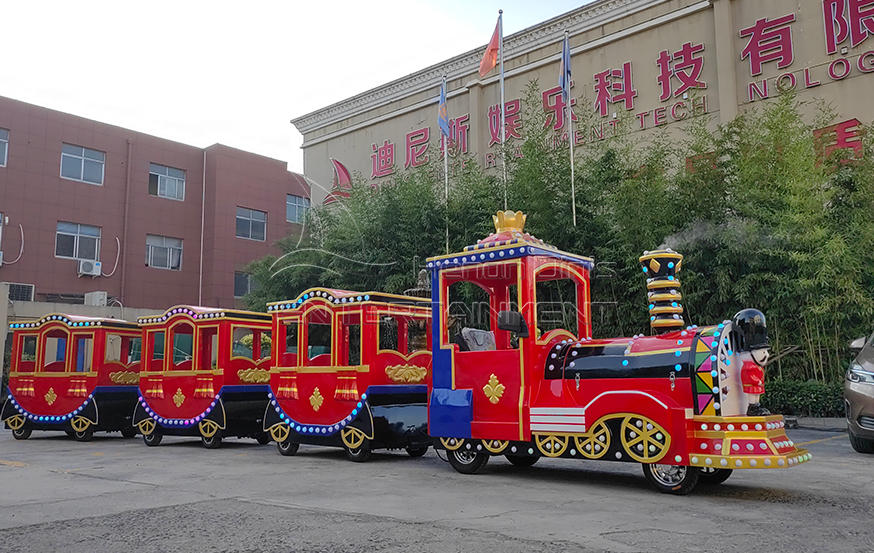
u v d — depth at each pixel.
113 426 11.43
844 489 5.67
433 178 15.53
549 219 12.19
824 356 11.34
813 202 10.37
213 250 27.03
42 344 12.01
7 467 7.66
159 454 9.16
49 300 23.11
